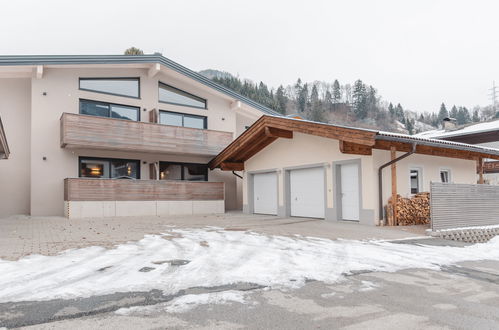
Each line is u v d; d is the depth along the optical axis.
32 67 13.56
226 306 3.36
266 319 3.03
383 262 5.44
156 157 16.45
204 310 3.25
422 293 3.85
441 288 4.07
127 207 13.95
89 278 4.32
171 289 3.90
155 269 4.82
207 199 16.11
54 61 13.78
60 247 6.46
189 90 17.98
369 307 3.37
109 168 15.35
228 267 4.96
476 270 5.07
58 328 2.80
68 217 12.67
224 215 14.83
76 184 12.92
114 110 15.54
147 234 8.38
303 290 3.91
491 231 9.92
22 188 13.87
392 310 3.29
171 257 5.63
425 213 10.84
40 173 13.71
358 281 4.33
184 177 17.48
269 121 13.05
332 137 10.66
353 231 9.10
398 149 10.77
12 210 13.69
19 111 13.99
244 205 16.41
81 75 14.74
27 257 5.49
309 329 2.82
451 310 3.30
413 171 11.94
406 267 5.14
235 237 7.95
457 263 5.55
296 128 12.01
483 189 10.27
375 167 10.52
